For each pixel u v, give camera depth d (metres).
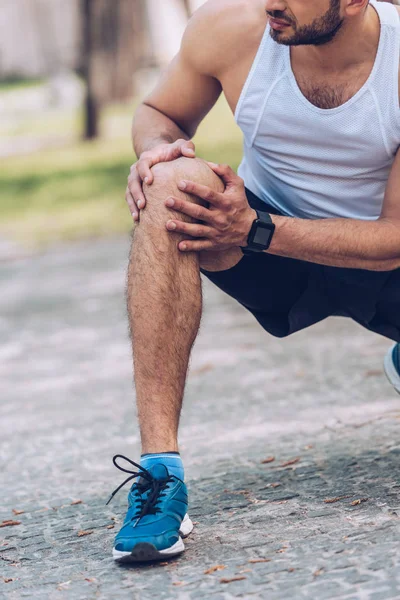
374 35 2.86
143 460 2.80
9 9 37.84
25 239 13.84
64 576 2.69
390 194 3.00
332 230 2.95
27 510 3.40
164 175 2.81
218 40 3.10
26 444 4.47
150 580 2.57
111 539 2.97
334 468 3.41
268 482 3.34
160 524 2.67
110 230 13.79
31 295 9.47
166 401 2.81
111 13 24.09
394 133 2.93
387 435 3.76
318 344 6.04
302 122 2.99
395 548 2.57
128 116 24.12
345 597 2.32
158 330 2.78
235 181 2.86
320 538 2.72
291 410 4.43
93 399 5.31
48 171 18.97
